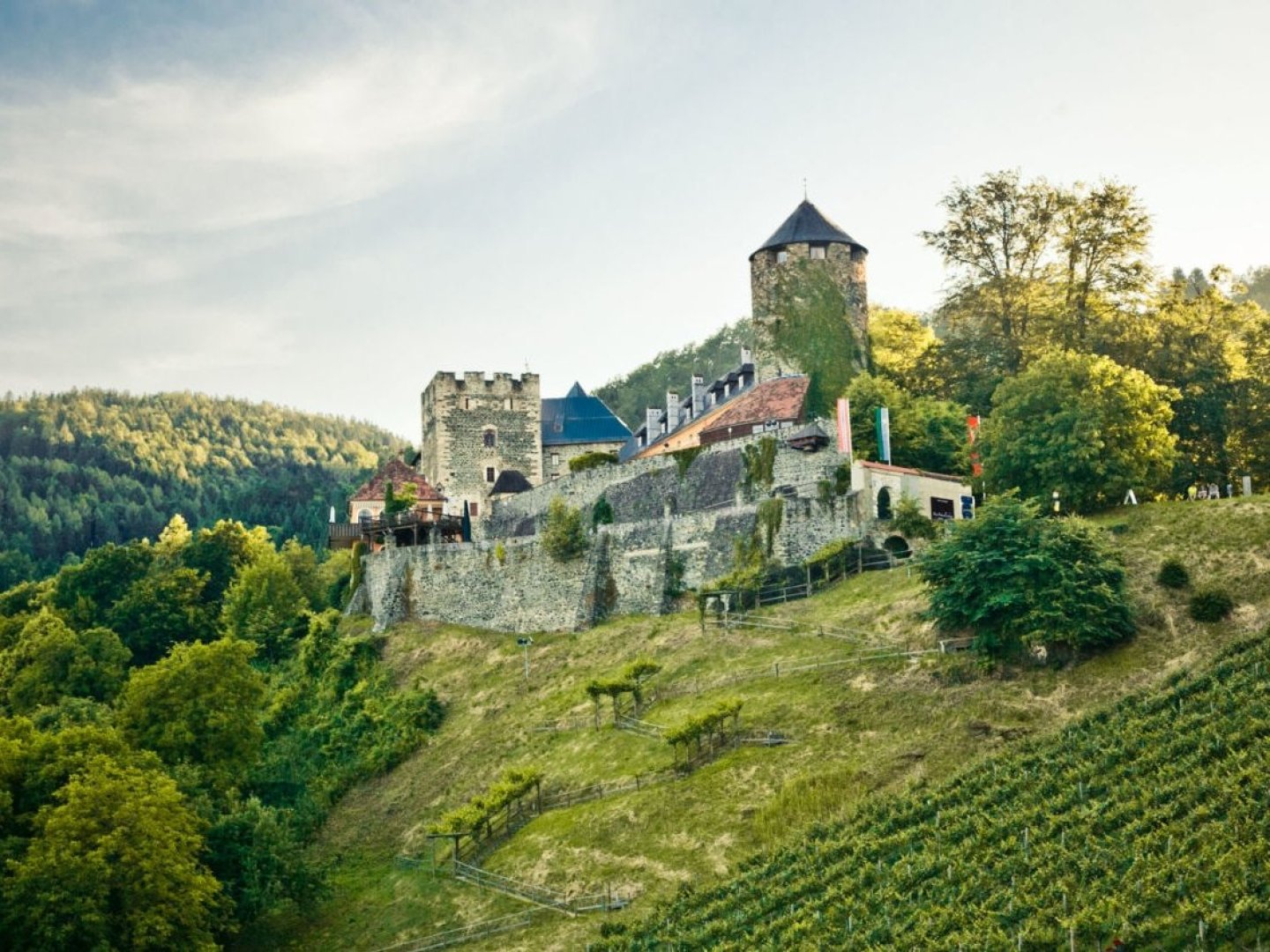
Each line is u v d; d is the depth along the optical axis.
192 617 112.38
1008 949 42.34
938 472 92.62
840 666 69.81
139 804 57.56
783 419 95.50
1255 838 42.59
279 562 113.81
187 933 56.66
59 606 117.56
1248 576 64.75
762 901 51.28
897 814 53.44
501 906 60.53
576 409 141.00
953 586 65.75
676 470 97.00
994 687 62.75
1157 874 42.53
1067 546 64.88
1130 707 54.84
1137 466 76.88
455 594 100.62
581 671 83.62
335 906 66.19
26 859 55.22
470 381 132.00
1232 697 51.16
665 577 89.50
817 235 106.81
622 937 52.91
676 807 62.00
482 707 84.75
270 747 88.31
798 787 59.28
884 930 46.31
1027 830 48.12
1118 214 96.69
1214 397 85.56
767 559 85.06
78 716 81.25
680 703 72.81
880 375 105.56
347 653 96.31
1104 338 91.56
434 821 72.75
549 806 67.75
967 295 101.06
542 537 96.38
